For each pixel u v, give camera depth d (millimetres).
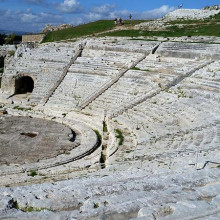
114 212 7758
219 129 23719
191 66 40312
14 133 31344
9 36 91312
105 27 75125
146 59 46000
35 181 19469
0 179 20219
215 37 50969
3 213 8094
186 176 11070
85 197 9664
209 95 31734
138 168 17688
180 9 82125
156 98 35531
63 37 71688
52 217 7805
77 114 37625
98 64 46656
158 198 8500
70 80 44562
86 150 27109
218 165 14695
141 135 27484
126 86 40406
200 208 7660
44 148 27469
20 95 46406
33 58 50500
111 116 34906
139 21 82938
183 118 29125
